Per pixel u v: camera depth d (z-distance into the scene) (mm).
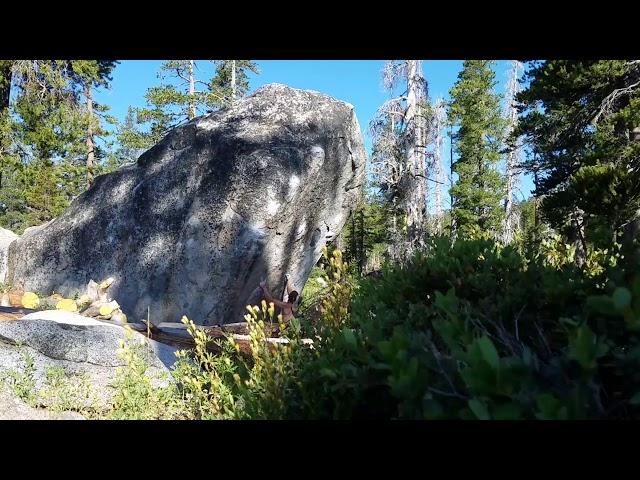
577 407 1162
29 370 4609
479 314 2129
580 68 16172
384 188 23453
